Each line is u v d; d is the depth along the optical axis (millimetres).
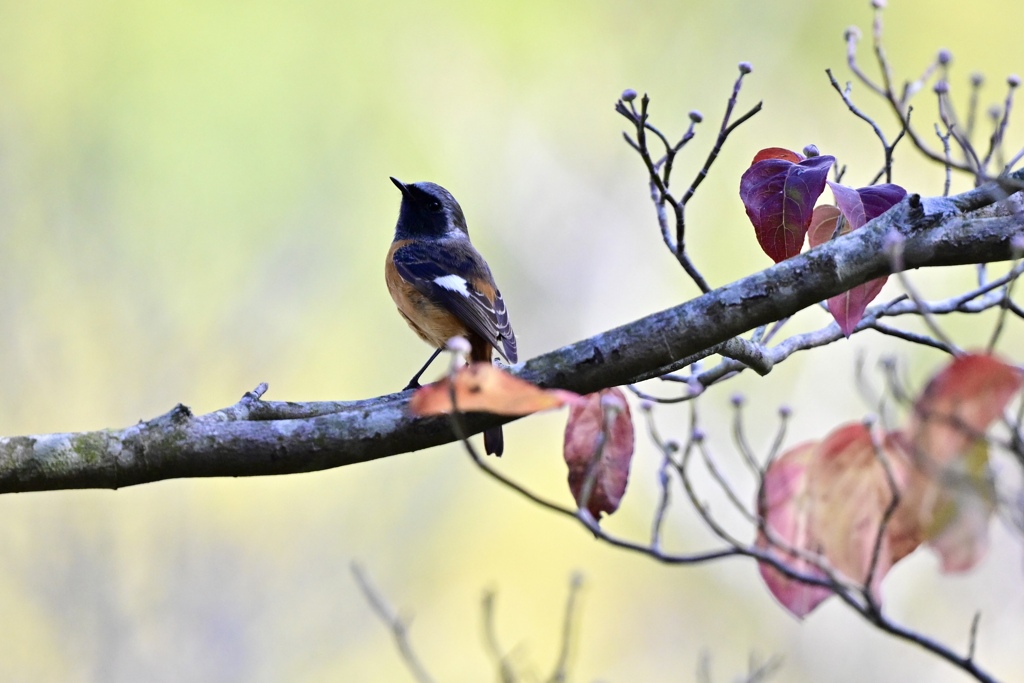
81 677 12180
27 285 14484
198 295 15109
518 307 16391
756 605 13047
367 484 13859
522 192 16922
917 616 12008
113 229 15258
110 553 12664
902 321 13039
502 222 16797
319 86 16656
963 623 11805
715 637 13016
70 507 12727
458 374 3352
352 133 16609
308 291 15586
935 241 4488
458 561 13734
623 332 4547
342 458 4723
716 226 16125
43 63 15656
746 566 13234
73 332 14461
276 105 16469
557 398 3344
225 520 13305
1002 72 16031
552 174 17000
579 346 4578
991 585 11734
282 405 5117
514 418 4758
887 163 5273
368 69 16922
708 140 16547
